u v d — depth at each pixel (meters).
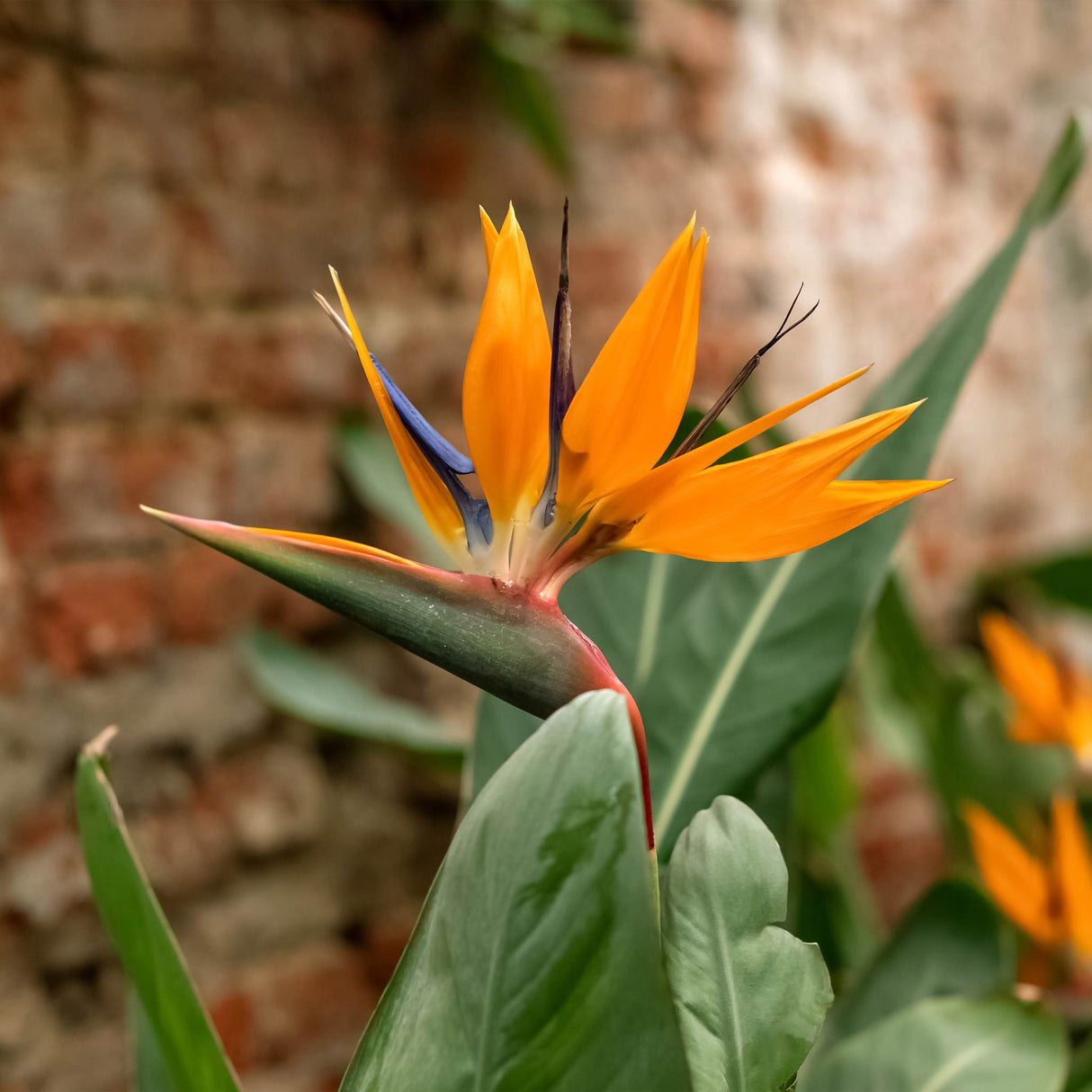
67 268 1.56
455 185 1.92
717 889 0.70
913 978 0.99
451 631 0.70
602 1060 0.63
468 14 1.85
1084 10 2.73
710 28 2.17
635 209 2.09
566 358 0.73
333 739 1.86
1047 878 1.04
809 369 2.34
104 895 0.76
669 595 1.03
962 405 2.63
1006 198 2.71
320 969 1.83
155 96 1.63
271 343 1.75
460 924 0.65
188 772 1.71
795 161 2.32
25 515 1.55
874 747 2.42
